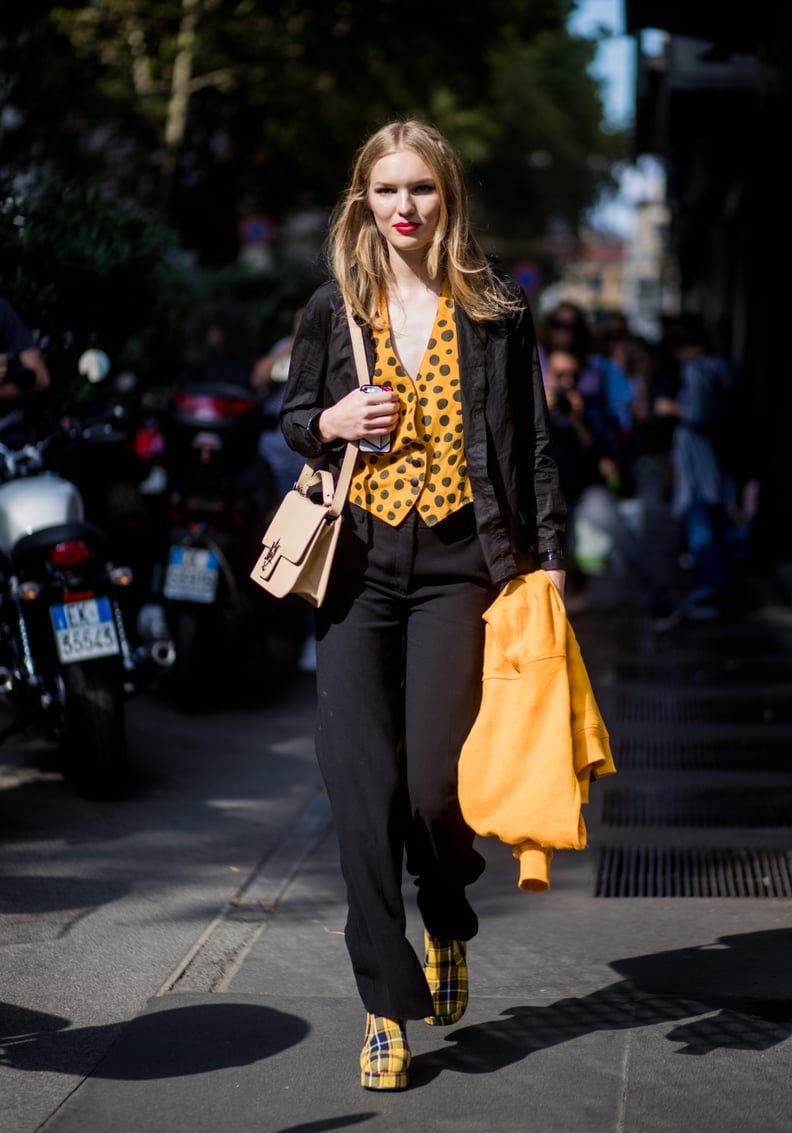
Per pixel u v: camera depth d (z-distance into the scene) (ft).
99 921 23.43
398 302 17.65
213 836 27.96
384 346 17.56
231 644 37.42
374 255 17.62
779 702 39.63
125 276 41.39
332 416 17.42
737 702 39.65
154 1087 17.75
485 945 22.35
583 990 20.51
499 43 114.93
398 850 17.57
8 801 30.01
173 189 104.94
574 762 17.30
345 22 105.40
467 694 17.46
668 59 69.36
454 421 17.53
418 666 17.57
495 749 17.11
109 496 36.86
